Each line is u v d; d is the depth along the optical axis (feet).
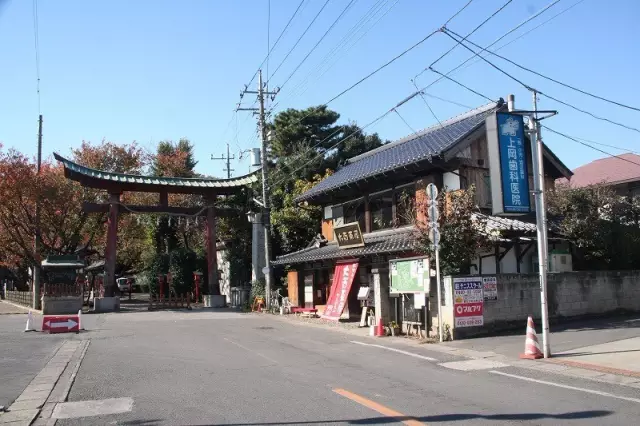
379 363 36.19
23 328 62.75
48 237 105.60
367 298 61.87
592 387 27.45
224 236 124.57
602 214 63.36
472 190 51.24
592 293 57.26
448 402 24.63
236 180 105.09
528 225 56.08
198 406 24.90
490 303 49.26
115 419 23.11
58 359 40.01
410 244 53.11
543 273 37.58
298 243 106.22
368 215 72.38
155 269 119.75
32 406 25.84
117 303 94.12
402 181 66.13
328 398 25.86
